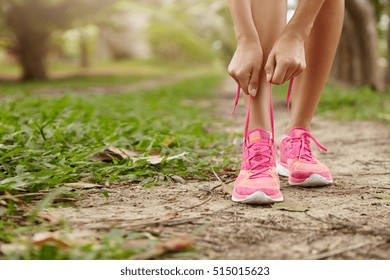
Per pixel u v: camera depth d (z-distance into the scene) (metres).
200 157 4.02
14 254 1.84
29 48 24.41
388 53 16.31
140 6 40.97
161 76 30.48
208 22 45.81
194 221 2.32
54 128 4.35
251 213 2.47
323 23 2.93
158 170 3.32
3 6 22.88
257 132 2.78
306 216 2.43
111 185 2.97
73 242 1.96
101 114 6.15
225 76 30.92
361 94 11.16
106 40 41.25
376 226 2.28
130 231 2.15
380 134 5.71
